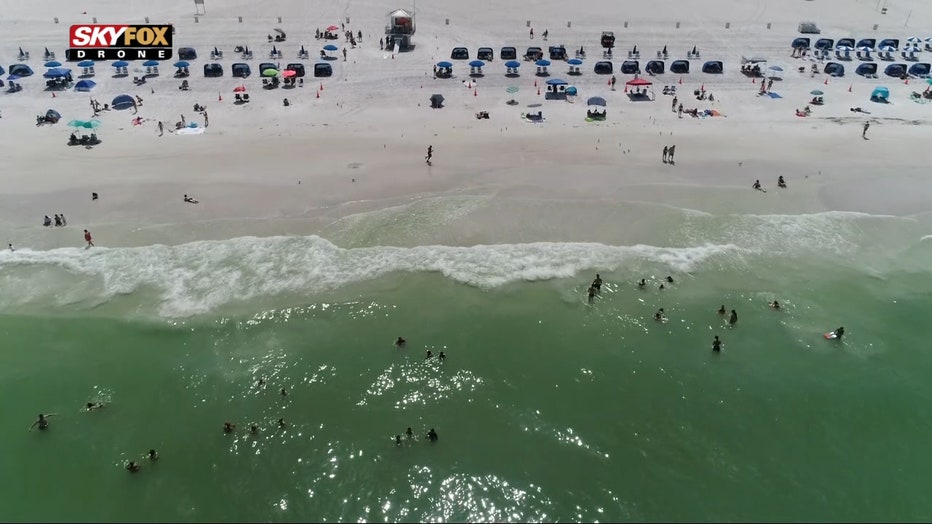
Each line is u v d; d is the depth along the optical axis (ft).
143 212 148.36
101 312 120.67
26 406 102.06
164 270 130.52
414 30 271.28
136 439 96.78
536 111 203.92
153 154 173.78
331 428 98.58
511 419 100.37
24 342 114.11
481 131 190.80
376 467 92.73
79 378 107.04
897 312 123.65
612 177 165.37
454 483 90.63
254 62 237.66
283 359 110.83
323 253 135.74
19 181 158.71
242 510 87.35
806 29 276.82
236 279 128.57
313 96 212.43
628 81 224.94
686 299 125.70
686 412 102.53
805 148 182.80
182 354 112.06
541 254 136.56
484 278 129.49
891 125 197.57
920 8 306.96
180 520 86.12
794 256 138.00
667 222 146.92
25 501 88.33
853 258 138.10
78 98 205.77
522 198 154.71
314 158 173.27
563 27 279.08
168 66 232.53
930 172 169.89
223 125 191.62
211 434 97.66
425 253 136.26
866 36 276.62
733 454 96.02
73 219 145.38
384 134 188.14
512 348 113.91
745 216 149.69
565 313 121.80
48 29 258.98
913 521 87.45
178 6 288.10
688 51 257.96
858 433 99.60
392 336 116.06
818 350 114.52
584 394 105.09
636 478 91.91
